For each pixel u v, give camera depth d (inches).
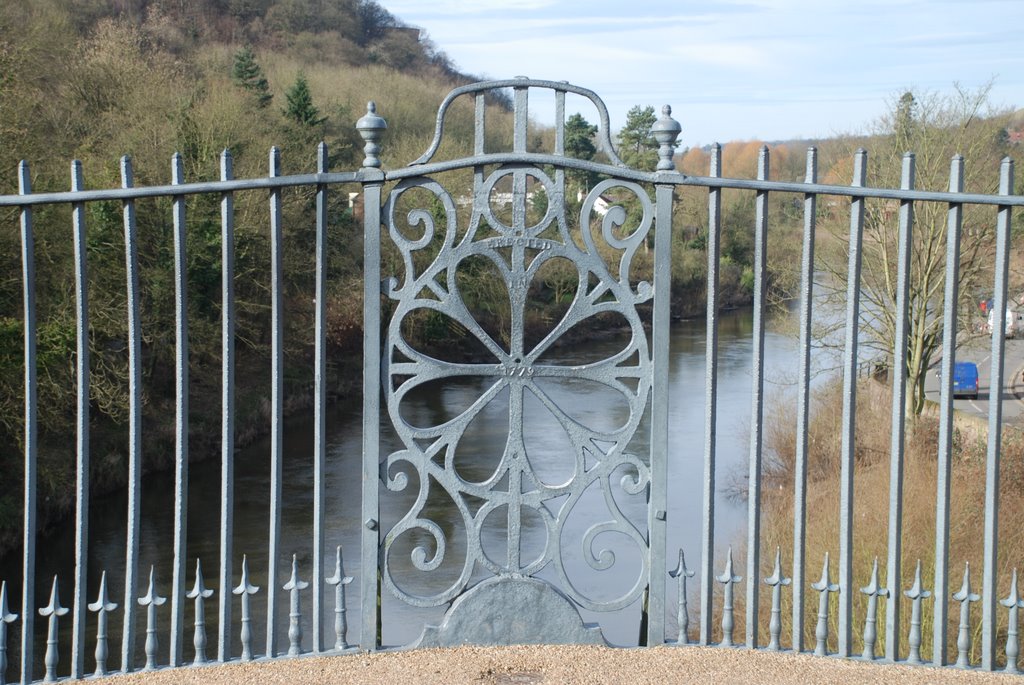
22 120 690.2
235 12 2050.9
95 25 1358.3
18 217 648.4
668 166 178.9
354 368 1176.8
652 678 176.1
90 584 601.9
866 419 790.5
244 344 1045.8
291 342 1090.7
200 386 996.6
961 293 775.1
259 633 498.9
